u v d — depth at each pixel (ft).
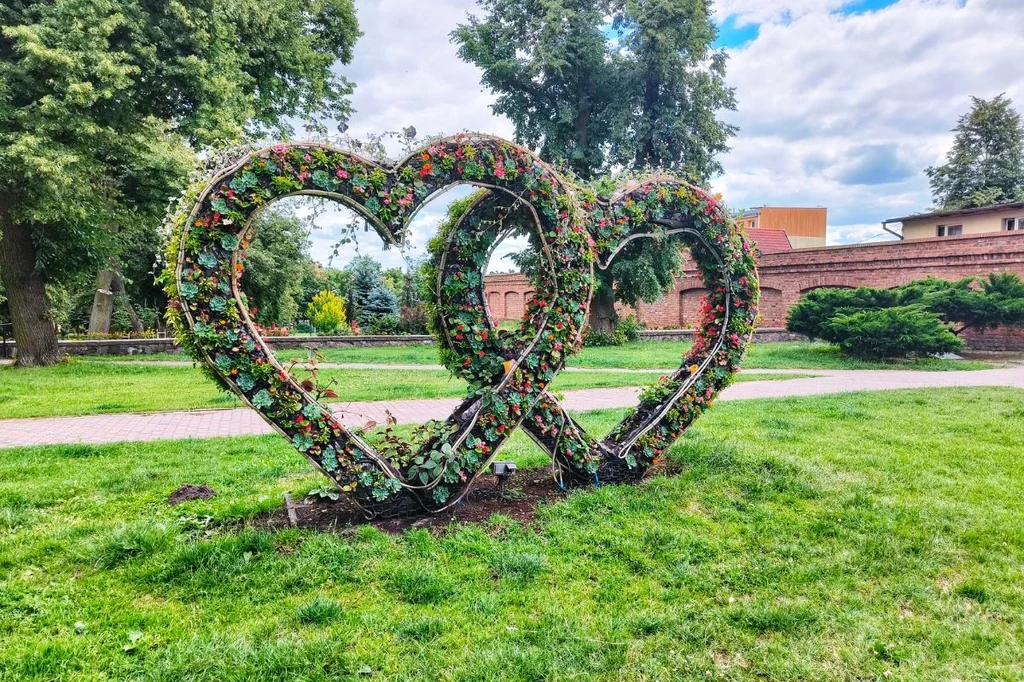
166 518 12.98
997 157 105.29
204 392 32.76
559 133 66.03
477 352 14.01
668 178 16.53
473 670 8.20
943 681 8.20
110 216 42.14
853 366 46.14
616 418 24.62
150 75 39.42
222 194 11.27
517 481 16.05
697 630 9.29
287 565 11.00
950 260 62.44
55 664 8.18
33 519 13.28
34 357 44.96
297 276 85.92
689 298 87.15
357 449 12.98
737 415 24.45
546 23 61.87
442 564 11.25
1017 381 36.88
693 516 13.67
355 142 12.35
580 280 14.57
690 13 62.03
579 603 10.09
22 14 36.27
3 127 35.58
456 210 14.40
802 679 8.27
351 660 8.36
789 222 141.59
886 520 13.29
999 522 13.21
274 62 49.01
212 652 8.43
